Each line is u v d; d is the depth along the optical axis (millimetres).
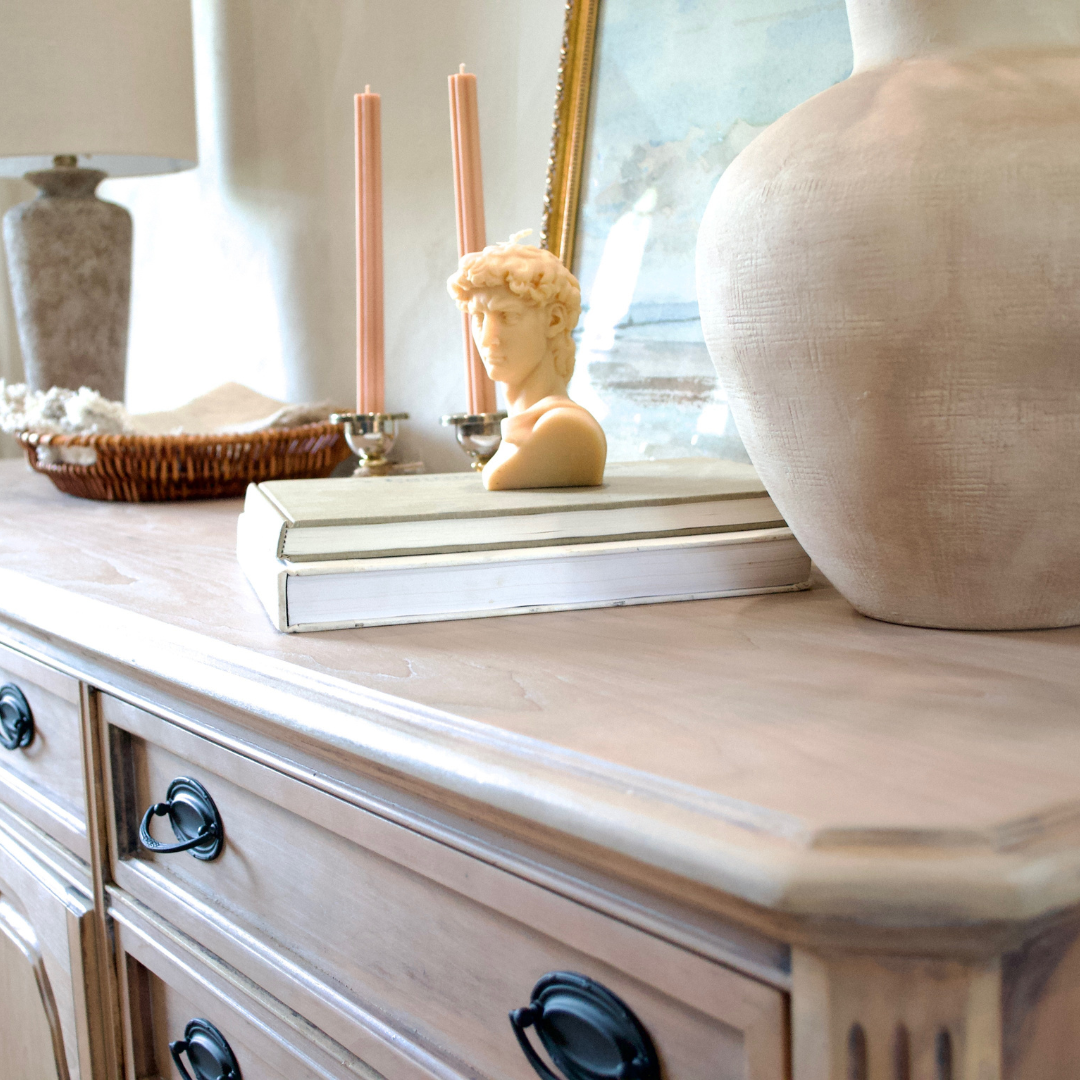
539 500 552
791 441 438
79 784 624
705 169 811
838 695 367
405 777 345
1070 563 428
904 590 458
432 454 1144
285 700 396
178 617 526
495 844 336
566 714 348
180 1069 556
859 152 391
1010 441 394
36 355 1367
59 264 1333
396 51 1107
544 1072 335
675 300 842
